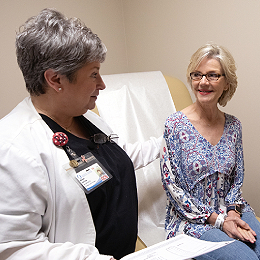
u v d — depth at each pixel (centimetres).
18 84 194
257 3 181
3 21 182
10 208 73
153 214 160
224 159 132
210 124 135
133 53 266
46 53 77
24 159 75
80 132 104
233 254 112
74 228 85
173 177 131
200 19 211
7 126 81
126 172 103
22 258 72
